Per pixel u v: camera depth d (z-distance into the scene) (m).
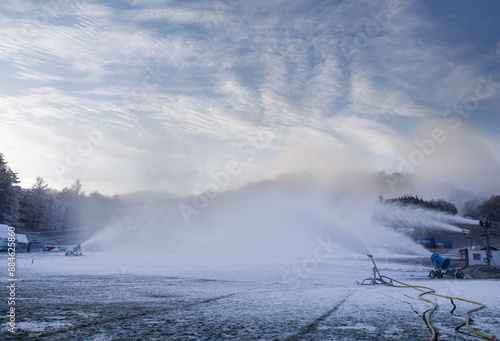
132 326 9.85
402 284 26.36
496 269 41.72
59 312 12.00
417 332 9.58
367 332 9.48
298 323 10.70
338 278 31.78
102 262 53.09
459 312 13.50
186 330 9.42
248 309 13.56
